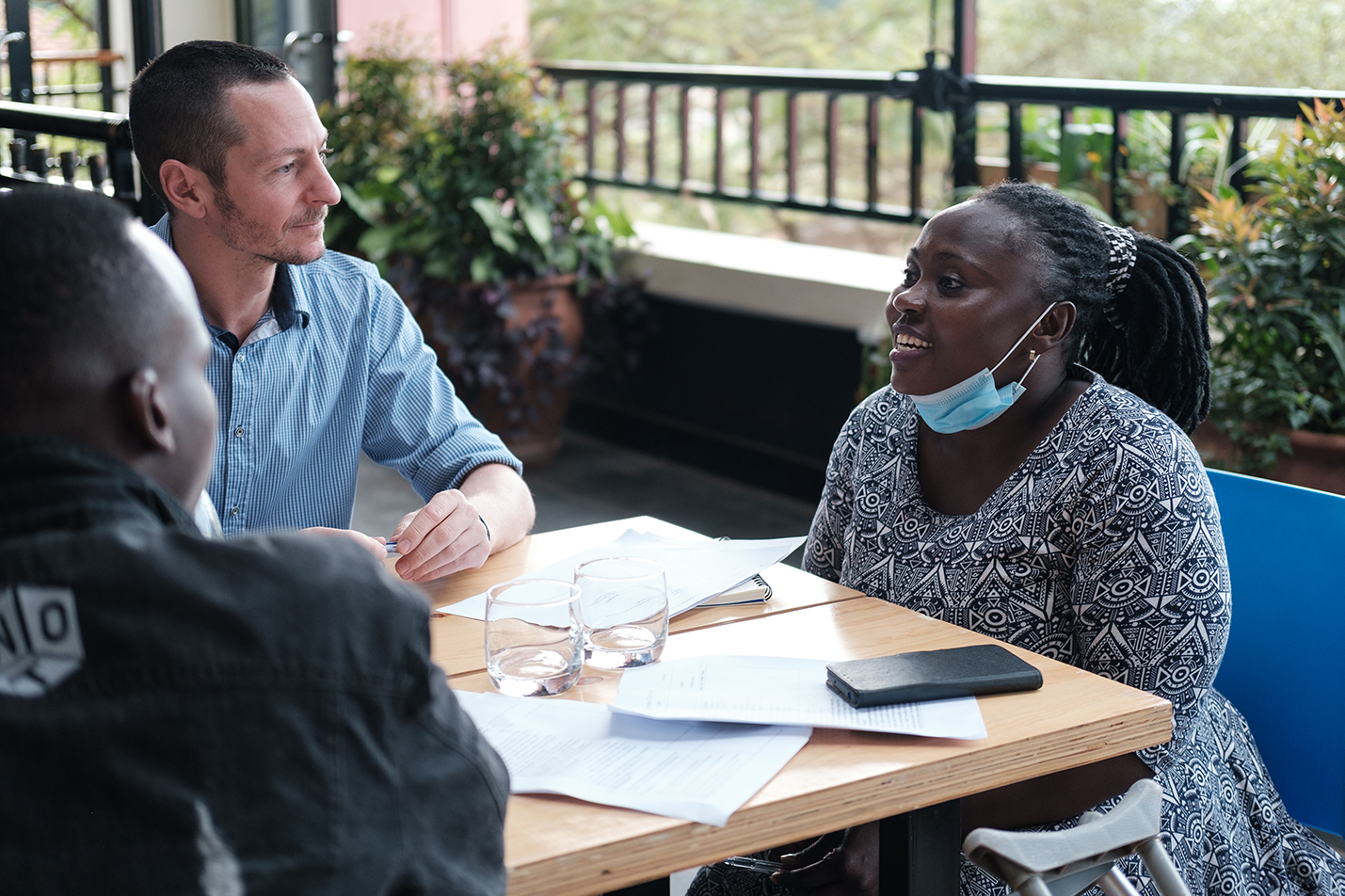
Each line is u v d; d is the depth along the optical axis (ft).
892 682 4.22
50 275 2.60
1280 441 10.16
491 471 6.75
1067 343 5.65
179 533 2.65
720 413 16.24
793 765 3.82
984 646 4.61
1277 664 5.79
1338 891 5.46
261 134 6.07
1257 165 10.96
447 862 2.74
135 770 2.47
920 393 5.58
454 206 15.78
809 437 15.16
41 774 2.46
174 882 2.47
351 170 16.16
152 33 12.50
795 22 35.35
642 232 17.95
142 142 6.21
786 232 28.48
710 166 32.89
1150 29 24.59
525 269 15.84
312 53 18.92
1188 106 11.97
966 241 5.46
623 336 16.89
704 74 17.26
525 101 15.96
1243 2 21.09
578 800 3.62
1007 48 27.35
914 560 5.70
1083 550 5.21
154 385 2.69
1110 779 4.95
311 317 6.82
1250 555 5.89
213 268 6.42
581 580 4.76
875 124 15.57
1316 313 10.29
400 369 7.09
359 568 2.76
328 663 2.61
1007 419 5.62
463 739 2.85
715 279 15.81
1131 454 5.16
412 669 2.73
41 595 2.51
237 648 2.55
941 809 4.09
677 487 16.01
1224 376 10.46
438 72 17.04
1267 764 5.85
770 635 5.01
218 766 2.50
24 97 15.30
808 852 5.50
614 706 4.11
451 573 5.76
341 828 2.58
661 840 3.46
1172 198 12.14
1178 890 3.98
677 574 5.55
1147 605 5.03
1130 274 5.92
